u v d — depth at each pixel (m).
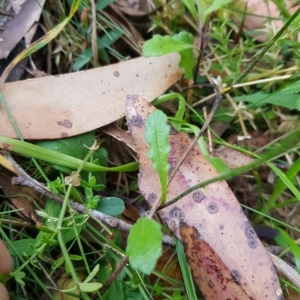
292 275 0.14
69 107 0.16
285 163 0.19
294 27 0.17
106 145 0.17
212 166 0.14
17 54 0.17
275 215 0.18
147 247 0.11
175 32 0.22
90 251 0.16
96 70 0.16
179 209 0.14
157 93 0.17
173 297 0.14
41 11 0.17
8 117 0.15
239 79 0.18
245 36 0.22
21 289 0.15
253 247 0.13
